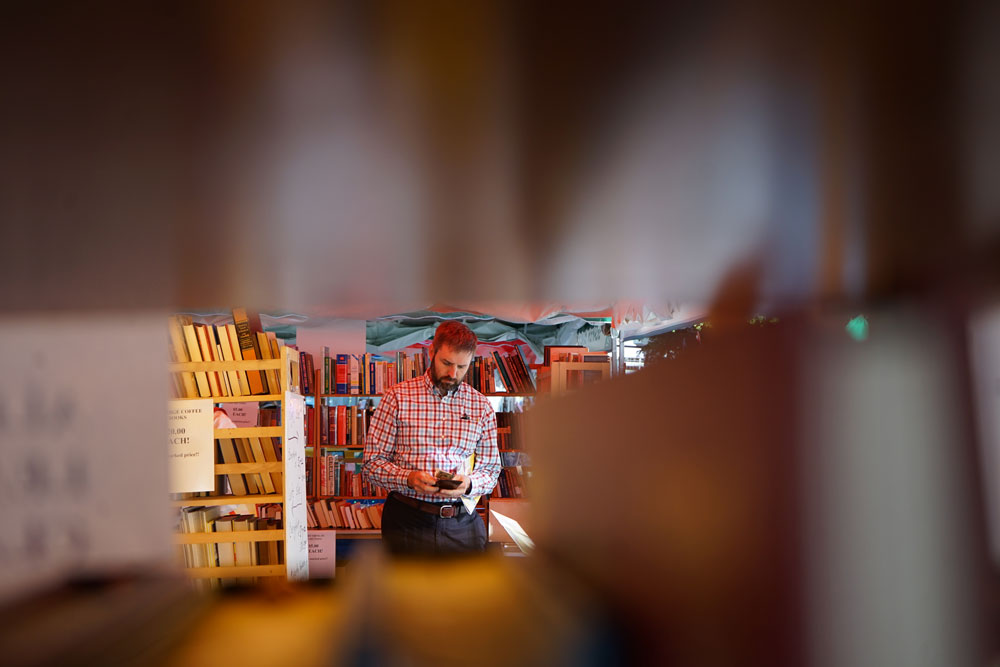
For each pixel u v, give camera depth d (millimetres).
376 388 5492
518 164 142
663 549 181
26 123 116
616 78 107
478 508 3559
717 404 176
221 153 133
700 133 130
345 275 249
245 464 2168
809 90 115
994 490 164
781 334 170
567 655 178
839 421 168
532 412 279
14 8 80
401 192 160
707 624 173
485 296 294
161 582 247
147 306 288
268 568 2092
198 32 87
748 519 171
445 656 171
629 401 194
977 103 121
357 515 5234
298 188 154
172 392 2102
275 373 2238
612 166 147
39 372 291
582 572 209
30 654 186
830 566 165
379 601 203
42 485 267
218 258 216
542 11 84
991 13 89
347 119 118
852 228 195
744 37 94
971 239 192
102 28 85
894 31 94
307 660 177
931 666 161
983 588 159
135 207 161
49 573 247
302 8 81
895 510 166
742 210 182
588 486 217
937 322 173
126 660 185
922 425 165
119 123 116
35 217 167
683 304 271
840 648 163
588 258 234
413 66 101
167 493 286
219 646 188
